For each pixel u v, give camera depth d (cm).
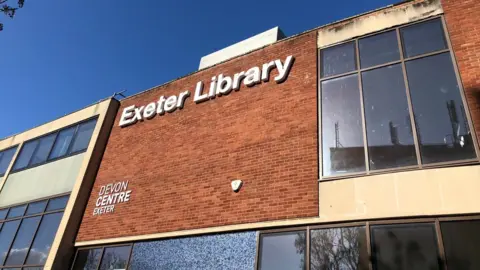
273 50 1037
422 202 640
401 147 716
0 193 1550
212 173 934
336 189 731
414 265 601
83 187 1201
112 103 1395
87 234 1102
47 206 1282
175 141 1091
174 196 970
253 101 983
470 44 740
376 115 779
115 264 973
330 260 673
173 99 1199
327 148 795
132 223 1009
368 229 664
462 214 602
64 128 1510
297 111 882
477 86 691
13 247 1282
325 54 939
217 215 852
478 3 776
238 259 773
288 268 707
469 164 636
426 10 839
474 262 562
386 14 894
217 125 1020
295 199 762
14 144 1716
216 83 1112
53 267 1052
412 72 784
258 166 859
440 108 716
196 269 819
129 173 1143
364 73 848
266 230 770
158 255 901
